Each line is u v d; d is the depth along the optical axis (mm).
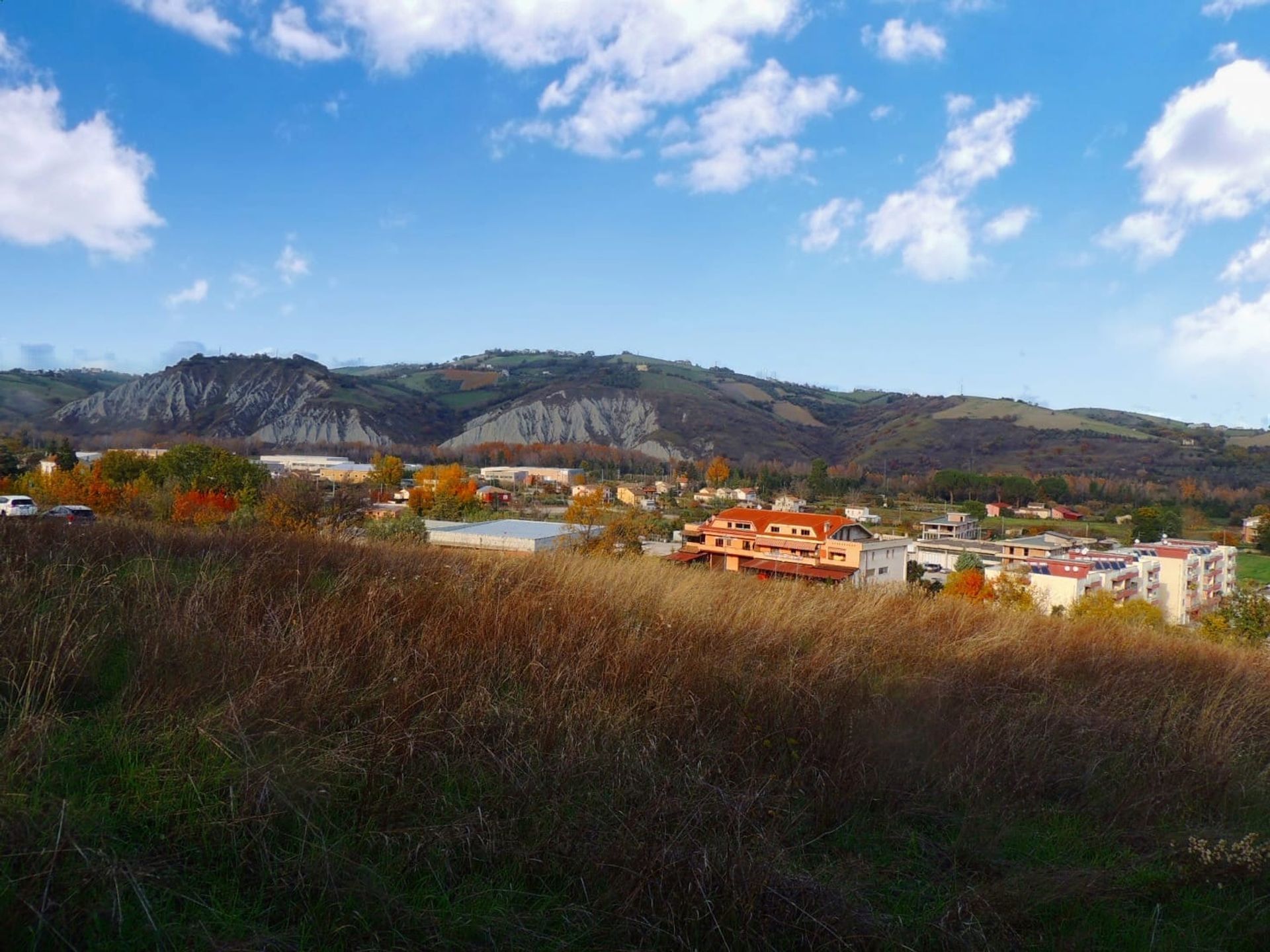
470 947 2463
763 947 2605
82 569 5355
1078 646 7441
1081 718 4969
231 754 3082
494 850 2912
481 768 3434
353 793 3148
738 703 4453
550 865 2893
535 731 3785
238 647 4133
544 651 4816
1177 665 7129
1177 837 3652
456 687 4082
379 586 5672
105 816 2686
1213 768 4398
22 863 2354
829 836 3422
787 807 3484
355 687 4004
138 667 3775
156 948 2217
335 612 4859
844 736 4105
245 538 7785
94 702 3566
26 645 3699
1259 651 10266
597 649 4922
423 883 2725
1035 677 5926
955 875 3219
